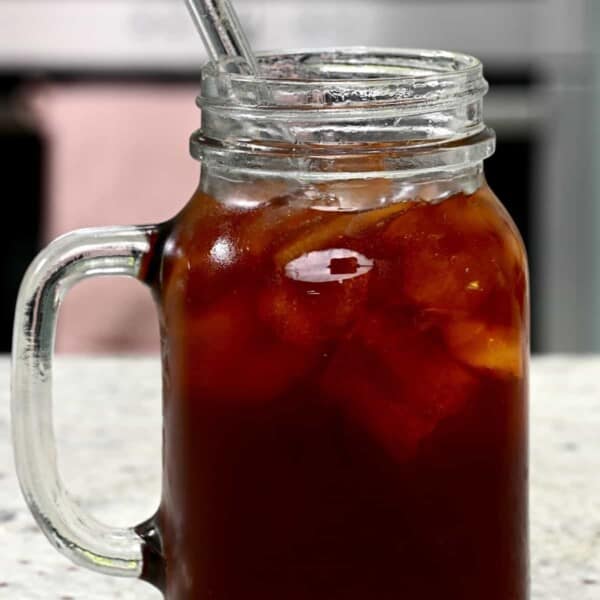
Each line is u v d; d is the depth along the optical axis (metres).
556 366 0.81
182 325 0.52
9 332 1.33
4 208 1.33
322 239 0.50
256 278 0.50
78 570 0.61
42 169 1.32
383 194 0.50
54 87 1.31
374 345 0.50
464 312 0.50
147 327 1.33
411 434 0.50
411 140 0.50
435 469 0.50
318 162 0.50
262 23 1.29
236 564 0.51
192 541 0.52
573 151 1.32
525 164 1.33
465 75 0.50
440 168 0.50
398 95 0.50
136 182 1.33
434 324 0.50
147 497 0.67
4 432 0.73
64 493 0.55
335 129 0.49
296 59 0.55
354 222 0.50
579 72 1.30
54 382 0.78
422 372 0.50
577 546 0.63
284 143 0.50
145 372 0.80
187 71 1.31
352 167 0.49
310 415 0.50
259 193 0.51
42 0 1.29
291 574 0.51
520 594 0.53
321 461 0.50
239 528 0.51
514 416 0.52
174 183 1.33
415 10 1.29
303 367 0.50
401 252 0.50
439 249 0.50
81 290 1.32
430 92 0.50
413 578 0.51
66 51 1.30
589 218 1.33
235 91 0.50
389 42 1.29
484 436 0.51
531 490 0.67
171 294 0.52
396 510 0.50
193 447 0.52
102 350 1.33
